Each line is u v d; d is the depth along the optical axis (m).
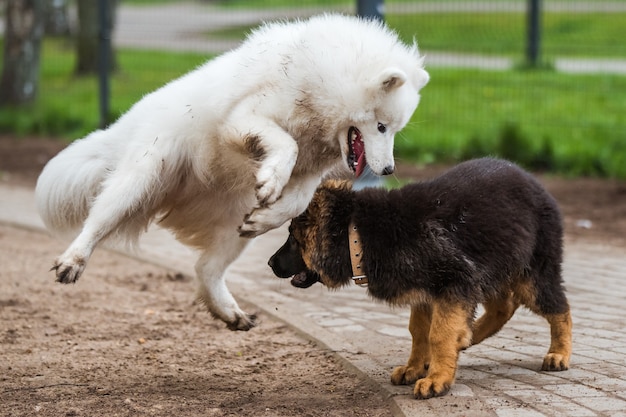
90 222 8.51
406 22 29.17
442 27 29.14
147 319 10.68
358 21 8.77
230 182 8.93
